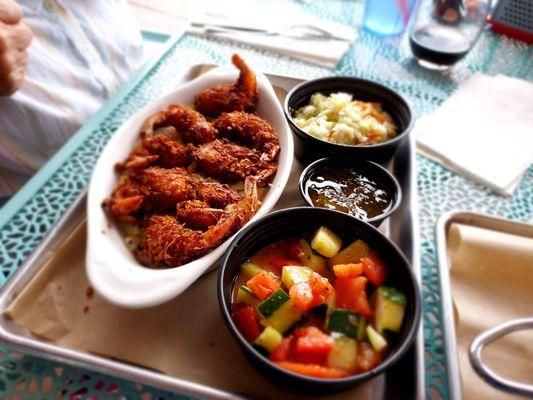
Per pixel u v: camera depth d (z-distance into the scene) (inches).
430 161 12.2
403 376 7.4
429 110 13.7
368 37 17.0
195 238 8.6
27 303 8.1
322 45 15.7
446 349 7.7
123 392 7.3
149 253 8.8
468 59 16.2
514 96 13.9
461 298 8.7
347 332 7.2
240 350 7.7
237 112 11.7
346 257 8.3
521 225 9.7
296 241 8.9
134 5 20.0
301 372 6.6
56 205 10.2
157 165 10.8
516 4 16.6
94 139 11.9
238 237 8.0
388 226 10.0
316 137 10.9
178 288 7.4
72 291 8.5
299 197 10.8
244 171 10.5
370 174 10.4
